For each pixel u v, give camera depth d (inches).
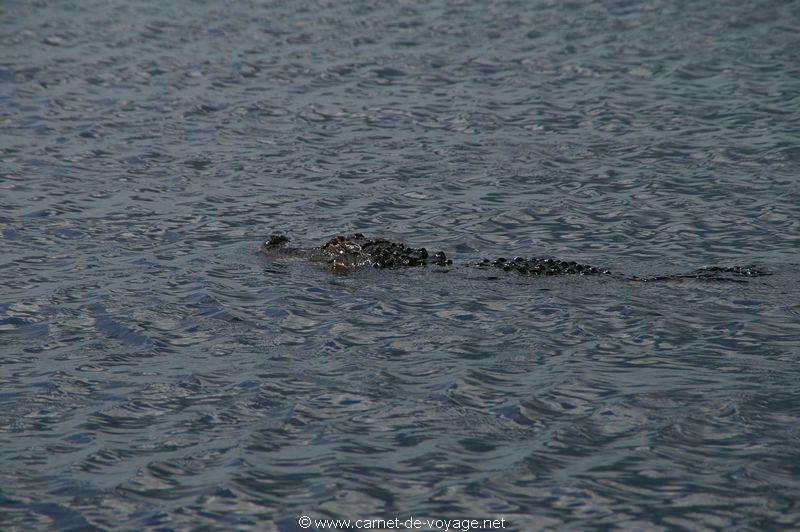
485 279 2682.1
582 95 4633.4
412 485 1742.1
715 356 2224.4
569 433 1900.8
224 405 2039.9
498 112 4419.3
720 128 4119.1
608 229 3105.3
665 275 2716.5
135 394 2095.2
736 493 1694.1
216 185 3577.8
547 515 1649.9
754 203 3287.4
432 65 5152.6
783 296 2554.1
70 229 3137.3
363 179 3629.4
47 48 5462.6
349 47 5497.1
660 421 1935.3
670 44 5418.3
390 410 2003.0
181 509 1683.1
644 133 4089.6
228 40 5659.5
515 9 6289.4
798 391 2050.9
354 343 2315.5
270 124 4306.1
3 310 2519.7
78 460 1845.5
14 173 3659.0
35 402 2069.4
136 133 4170.8
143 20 6102.4
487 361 2210.9
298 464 1813.5
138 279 2726.4
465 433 1913.1
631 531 1600.6
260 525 1637.6
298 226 3176.7
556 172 3676.2
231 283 2687.0
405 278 2694.4
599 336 2331.4
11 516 1674.5
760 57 5128.0
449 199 3410.4
